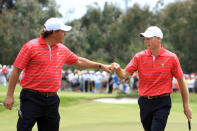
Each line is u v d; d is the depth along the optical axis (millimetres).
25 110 8141
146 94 9320
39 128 8633
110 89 40594
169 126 15094
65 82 42812
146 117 9469
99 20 99188
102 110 21406
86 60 9445
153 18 85438
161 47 9391
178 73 9305
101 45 94125
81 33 84375
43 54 8102
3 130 13664
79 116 18484
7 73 39906
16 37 69562
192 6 83625
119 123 15914
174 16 83438
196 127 14898
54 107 8328
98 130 13852
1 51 69375
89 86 43062
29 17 71875
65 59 8633
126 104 25828
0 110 17938
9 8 85812
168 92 9289
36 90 8148
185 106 9547
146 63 9312
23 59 8039
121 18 88500
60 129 14078
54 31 8164
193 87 41406
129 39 84438
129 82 39562
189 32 82938
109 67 9695
